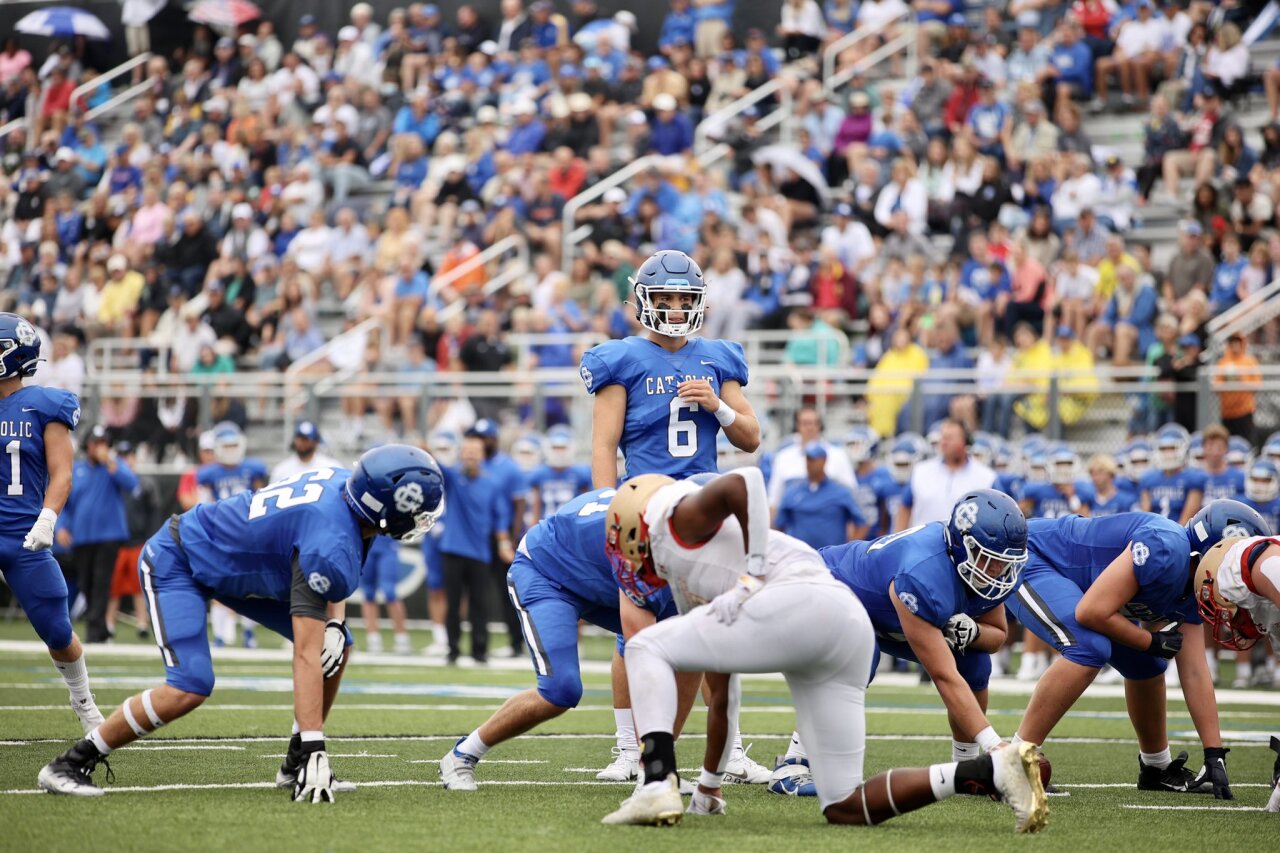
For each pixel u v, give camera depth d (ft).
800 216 205.46
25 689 108.17
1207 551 64.08
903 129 204.95
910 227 192.03
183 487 171.73
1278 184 176.35
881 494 151.53
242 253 228.84
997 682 137.80
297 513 59.57
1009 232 187.83
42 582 74.64
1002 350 169.27
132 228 244.42
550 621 64.23
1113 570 65.77
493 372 186.29
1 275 253.03
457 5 267.59
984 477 137.08
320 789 59.00
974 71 200.75
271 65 270.26
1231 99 193.06
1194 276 171.94
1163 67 203.00
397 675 132.77
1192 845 53.57
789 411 172.24
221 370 208.64
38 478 75.41
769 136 224.74
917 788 53.16
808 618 51.88
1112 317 169.27
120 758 72.69
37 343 75.56
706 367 69.82
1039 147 194.80
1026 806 51.19
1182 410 155.43
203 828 51.96
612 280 198.70
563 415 180.55
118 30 292.20
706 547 53.36
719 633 52.29
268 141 246.88
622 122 230.68
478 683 124.26
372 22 268.00
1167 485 142.92
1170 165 190.29
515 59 247.50
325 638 62.13
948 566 60.13
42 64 296.30
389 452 59.62
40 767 67.51
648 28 256.11
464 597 190.60
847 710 54.13
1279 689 134.31
